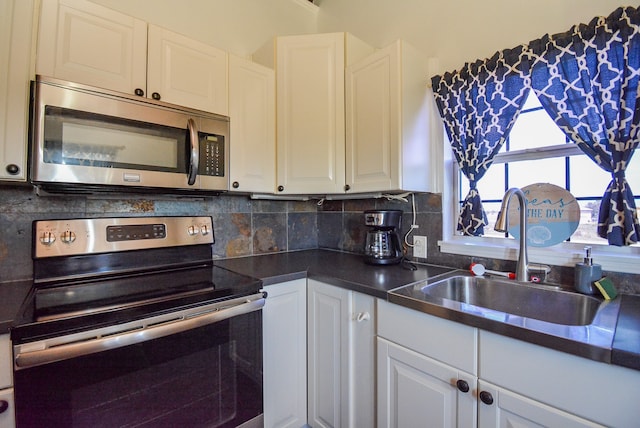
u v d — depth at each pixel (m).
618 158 1.05
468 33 1.50
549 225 1.27
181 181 1.36
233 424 1.17
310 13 2.34
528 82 1.26
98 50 1.20
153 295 1.08
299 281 1.49
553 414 0.76
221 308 1.13
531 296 1.19
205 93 1.47
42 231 1.23
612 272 1.10
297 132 1.73
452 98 1.50
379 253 1.65
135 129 1.25
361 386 1.26
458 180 1.60
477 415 0.90
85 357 0.86
